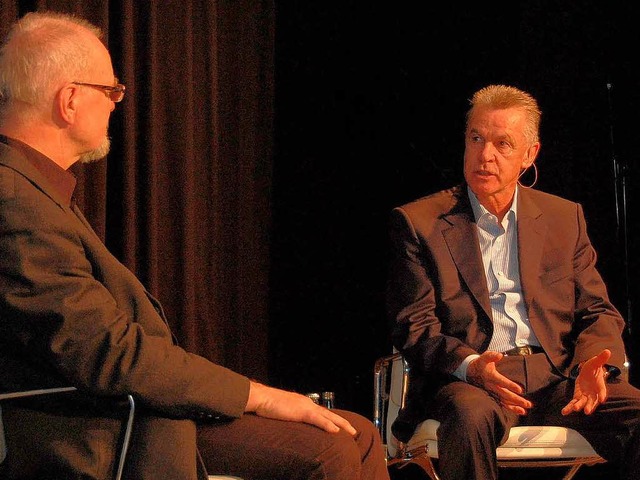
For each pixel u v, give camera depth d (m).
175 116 5.76
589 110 6.33
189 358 3.01
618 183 6.23
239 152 6.37
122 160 5.34
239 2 6.35
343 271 6.57
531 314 4.46
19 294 2.77
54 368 2.88
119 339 2.84
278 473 3.11
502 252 4.58
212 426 3.27
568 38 6.35
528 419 4.41
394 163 6.54
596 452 4.19
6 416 2.85
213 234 6.16
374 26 6.54
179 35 5.77
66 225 2.90
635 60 6.16
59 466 2.83
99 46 3.21
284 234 6.63
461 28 6.48
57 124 3.12
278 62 6.66
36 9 4.77
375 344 6.53
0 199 2.83
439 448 3.97
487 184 4.44
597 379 4.11
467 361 4.15
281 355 6.62
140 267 5.55
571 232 4.67
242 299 6.40
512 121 4.45
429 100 6.50
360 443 3.44
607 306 4.57
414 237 4.51
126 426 2.85
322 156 6.60
